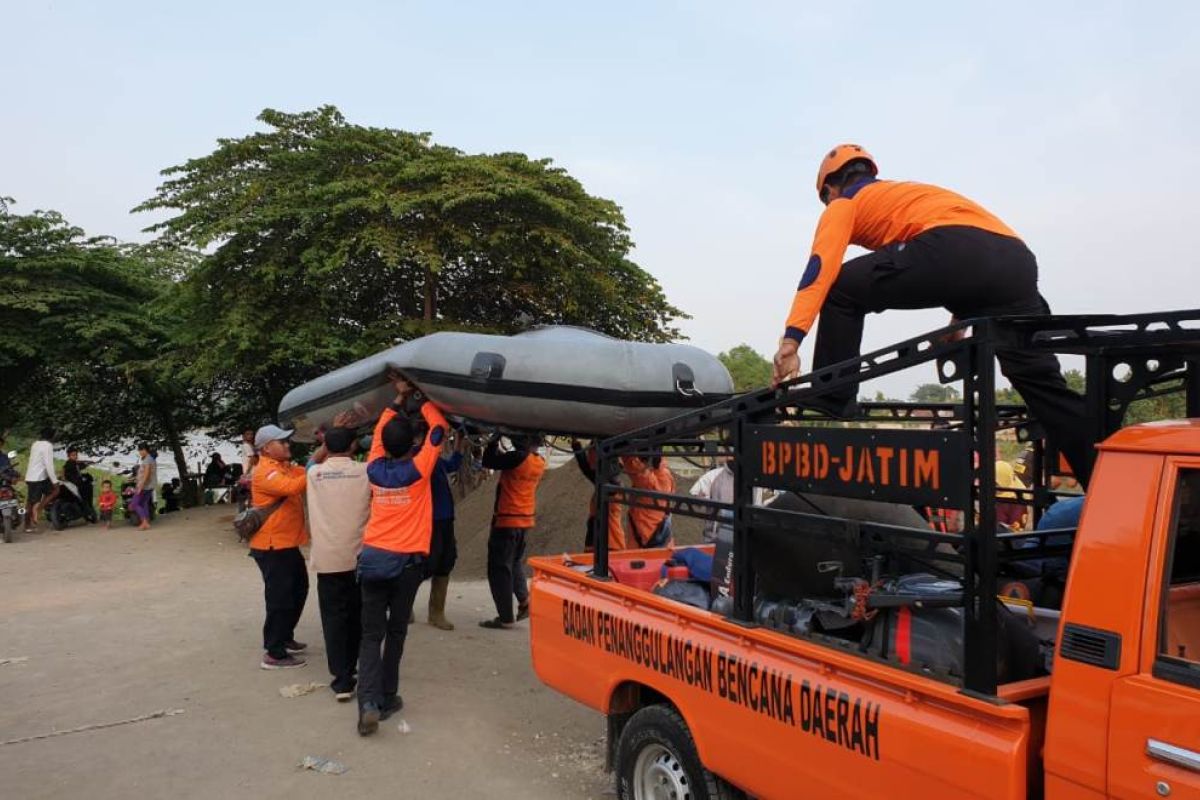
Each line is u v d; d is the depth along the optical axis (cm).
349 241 1213
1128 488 219
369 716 498
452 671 633
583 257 1333
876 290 323
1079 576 221
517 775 456
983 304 314
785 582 342
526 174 1392
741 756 307
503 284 1416
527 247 1336
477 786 441
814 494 298
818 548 348
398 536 509
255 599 909
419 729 518
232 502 1856
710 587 406
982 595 235
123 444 2091
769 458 314
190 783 445
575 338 486
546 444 752
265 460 630
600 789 439
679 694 339
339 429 562
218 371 1366
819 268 313
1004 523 463
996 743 223
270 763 470
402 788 439
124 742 499
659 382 451
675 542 1023
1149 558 208
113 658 675
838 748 269
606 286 1360
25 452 2375
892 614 283
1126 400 288
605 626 390
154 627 780
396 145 1383
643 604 370
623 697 391
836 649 285
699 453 397
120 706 561
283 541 637
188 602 893
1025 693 235
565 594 425
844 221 317
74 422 1980
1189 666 195
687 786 347
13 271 1689
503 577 748
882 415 404
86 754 482
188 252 1969
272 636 644
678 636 342
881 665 265
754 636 307
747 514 323
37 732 516
